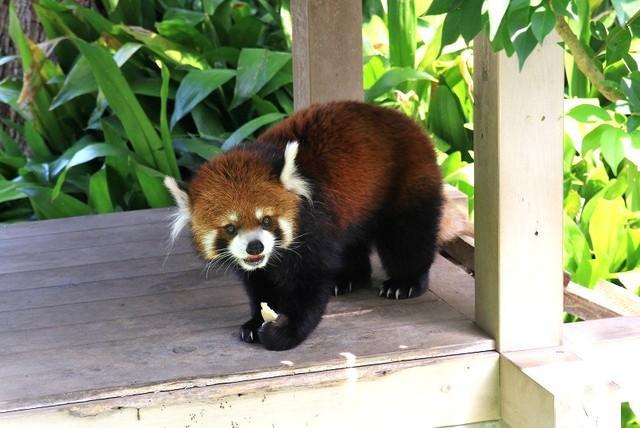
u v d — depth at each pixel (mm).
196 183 2482
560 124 2371
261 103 3582
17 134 3879
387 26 3746
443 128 3578
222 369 2389
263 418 2396
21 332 2547
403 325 2520
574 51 2219
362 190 2545
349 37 2961
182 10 3902
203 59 3721
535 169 2383
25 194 3359
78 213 3375
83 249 2936
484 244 2447
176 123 3592
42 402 2330
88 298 2682
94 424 2346
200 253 2492
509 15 2016
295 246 2461
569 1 2018
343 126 2555
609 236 3109
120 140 3467
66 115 3652
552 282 2434
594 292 2900
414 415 2441
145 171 3322
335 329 2512
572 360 2414
